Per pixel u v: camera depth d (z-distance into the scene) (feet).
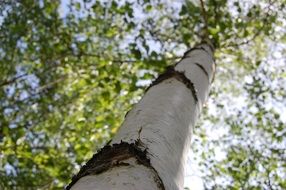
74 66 21.22
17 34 21.45
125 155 5.34
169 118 7.36
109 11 21.52
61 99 22.61
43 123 22.36
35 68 21.75
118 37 22.68
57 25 22.18
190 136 7.77
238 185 19.17
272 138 21.43
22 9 21.57
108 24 22.25
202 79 11.85
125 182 4.61
